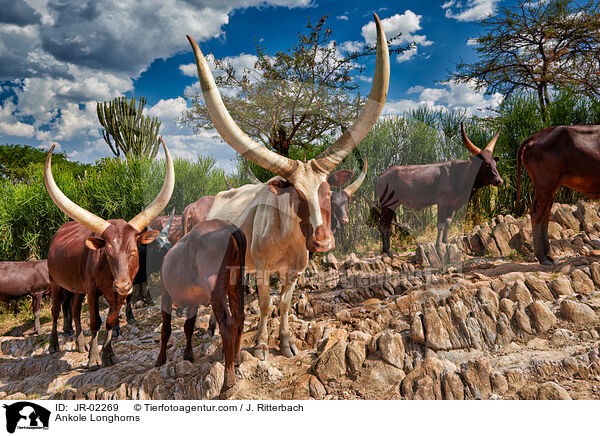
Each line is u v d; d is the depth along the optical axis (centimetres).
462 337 308
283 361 312
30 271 594
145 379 294
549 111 846
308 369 295
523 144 510
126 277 300
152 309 416
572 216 611
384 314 330
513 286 362
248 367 295
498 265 509
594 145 471
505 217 659
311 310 366
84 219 305
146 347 388
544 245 504
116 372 333
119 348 409
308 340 334
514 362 288
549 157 486
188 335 310
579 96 866
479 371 269
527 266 488
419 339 303
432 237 250
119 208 335
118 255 301
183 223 225
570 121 838
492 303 334
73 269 415
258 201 233
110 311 372
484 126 784
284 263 267
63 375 375
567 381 268
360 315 341
